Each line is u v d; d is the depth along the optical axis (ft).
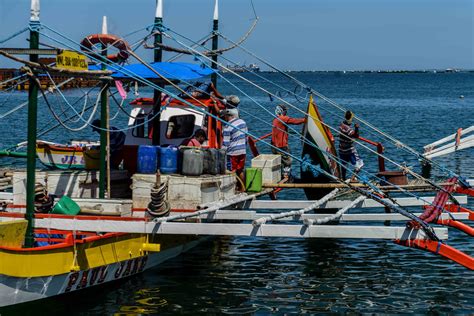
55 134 179.32
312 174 77.77
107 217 53.72
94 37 64.23
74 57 52.11
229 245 71.20
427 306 53.42
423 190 76.54
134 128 70.54
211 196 61.67
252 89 565.12
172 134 70.44
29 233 49.44
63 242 50.83
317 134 77.00
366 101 445.78
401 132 212.23
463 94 572.92
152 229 52.70
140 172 60.64
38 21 48.34
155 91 68.44
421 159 88.94
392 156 141.79
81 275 51.42
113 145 66.69
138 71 67.15
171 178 59.67
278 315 50.93
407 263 65.31
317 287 57.72
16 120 213.05
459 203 71.20
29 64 47.62
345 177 83.76
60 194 62.80
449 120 267.18
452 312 52.11
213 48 85.66
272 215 54.03
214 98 71.67
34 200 50.88
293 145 159.33
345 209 57.88
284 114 84.48
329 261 65.87
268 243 72.38
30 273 47.39
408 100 463.01
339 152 84.02
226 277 59.72
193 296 54.39
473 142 124.26
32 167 49.08
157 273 59.98
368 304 53.72
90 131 189.16
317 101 410.31
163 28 71.82
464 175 120.47
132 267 57.41
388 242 73.31
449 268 63.72
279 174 82.07
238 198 64.75
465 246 71.51
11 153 80.53
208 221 62.13
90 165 65.67
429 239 51.24
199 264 63.52
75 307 51.01
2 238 46.75
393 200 61.57
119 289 55.36
